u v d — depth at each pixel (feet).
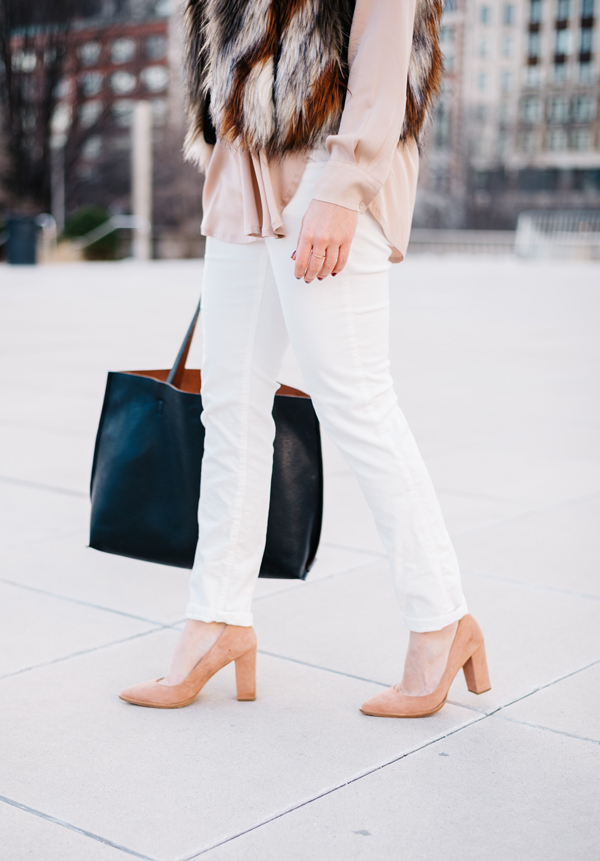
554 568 10.15
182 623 8.70
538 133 216.54
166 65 130.00
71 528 11.52
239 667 7.13
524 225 107.86
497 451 15.58
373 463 6.52
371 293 6.41
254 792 5.86
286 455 7.12
